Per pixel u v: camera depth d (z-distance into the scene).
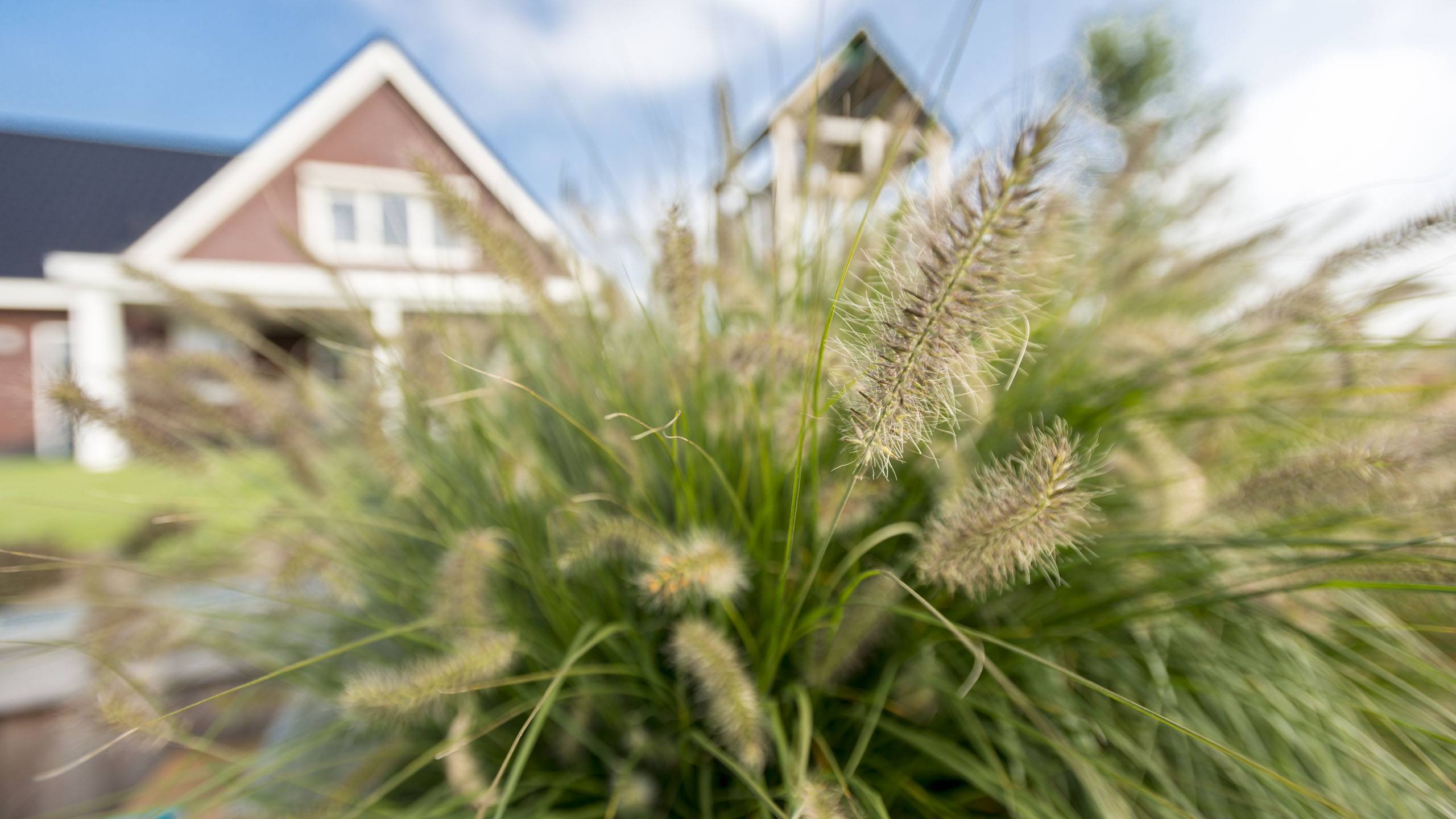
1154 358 0.47
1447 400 0.46
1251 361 0.45
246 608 0.54
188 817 0.41
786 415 0.44
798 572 0.43
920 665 0.43
